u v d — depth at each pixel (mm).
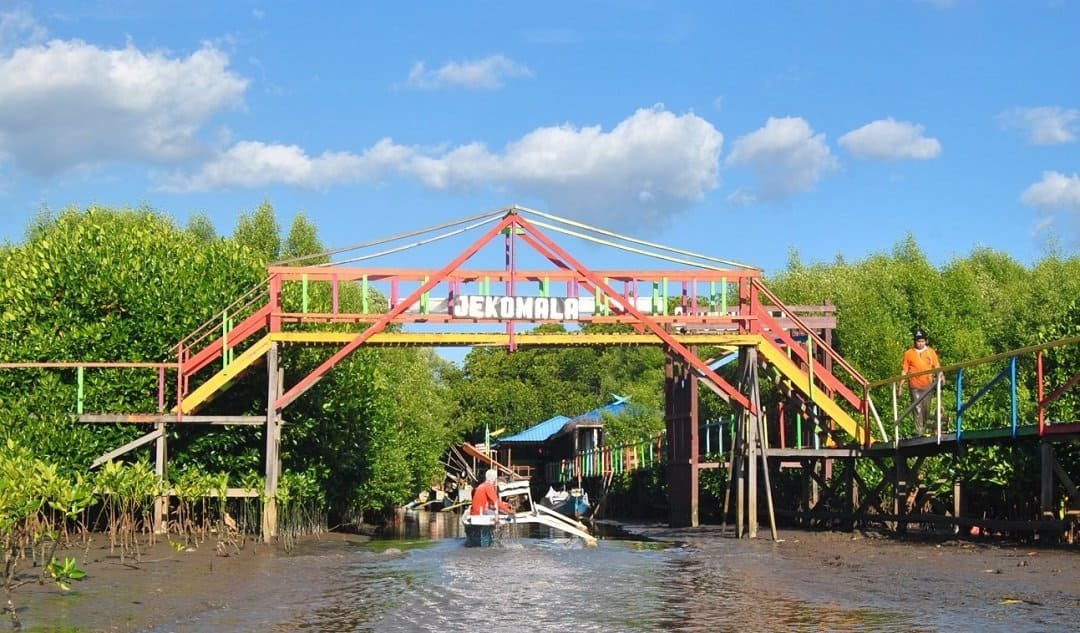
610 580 20578
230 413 30062
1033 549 22016
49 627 14477
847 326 44125
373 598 18172
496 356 83250
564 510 54625
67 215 49938
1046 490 21781
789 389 31188
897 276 50000
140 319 28828
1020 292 51469
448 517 56250
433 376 84062
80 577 16797
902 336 44750
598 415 63438
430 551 26938
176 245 31688
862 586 18578
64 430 26938
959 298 50281
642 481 47344
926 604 16406
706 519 39000
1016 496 24906
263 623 15648
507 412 79375
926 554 22656
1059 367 25797
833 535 28859
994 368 40312
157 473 26547
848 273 51594
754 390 28766
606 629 15211
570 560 24547
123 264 29344
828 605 16750
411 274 27219
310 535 31188
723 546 27250
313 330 31484
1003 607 15820
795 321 29672
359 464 34750
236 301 27469
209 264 31094
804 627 14977
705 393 46312
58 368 28016
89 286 28719
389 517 51719
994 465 24906
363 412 33938
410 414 49969
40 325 28344
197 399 26750
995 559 20984
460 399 79750
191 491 25859
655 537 32250
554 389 80875
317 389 31281
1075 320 25766
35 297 28719
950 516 25203
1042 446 21875
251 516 28891
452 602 17781
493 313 27188
